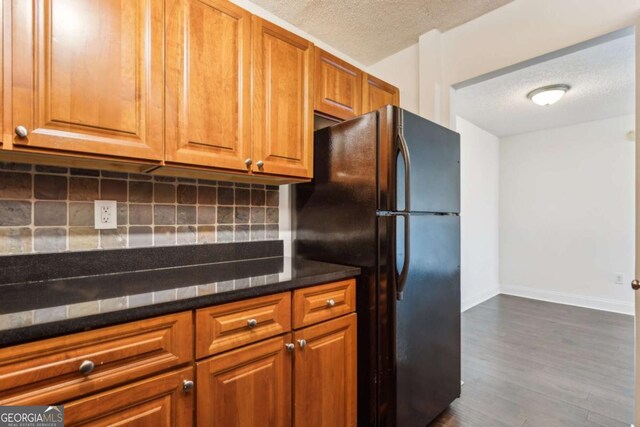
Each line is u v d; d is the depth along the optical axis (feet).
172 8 3.98
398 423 4.79
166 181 5.01
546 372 7.53
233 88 4.54
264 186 6.27
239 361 3.59
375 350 4.84
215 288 3.62
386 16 6.79
